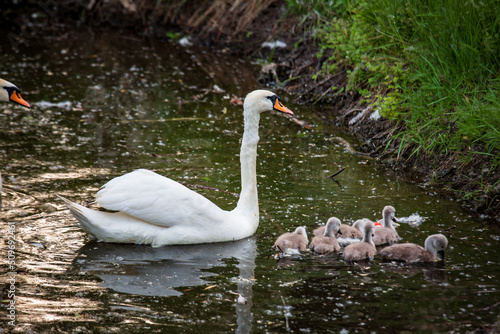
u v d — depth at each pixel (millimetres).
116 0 27812
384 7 16844
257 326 8094
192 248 10469
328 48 20297
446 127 14227
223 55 24062
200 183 13148
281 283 9258
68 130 16266
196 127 16938
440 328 8070
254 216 11156
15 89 13336
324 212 11922
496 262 9922
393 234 10844
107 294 8820
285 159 14773
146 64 22812
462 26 14727
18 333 7801
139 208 10352
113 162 14180
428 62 14656
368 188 13164
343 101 18406
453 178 13438
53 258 9844
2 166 13578
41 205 11727
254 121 11109
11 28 26875
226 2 25281
